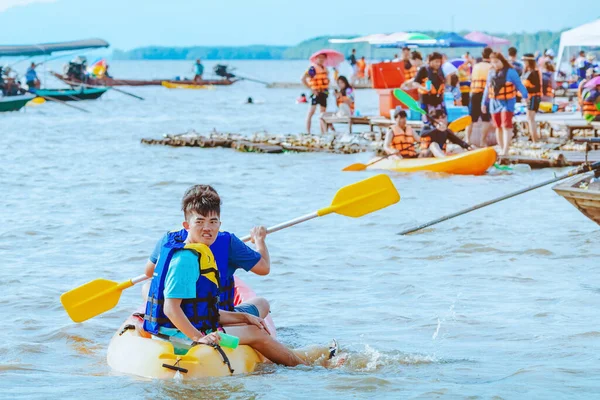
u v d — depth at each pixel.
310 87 50.25
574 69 73.81
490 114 39.94
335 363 13.09
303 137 45.69
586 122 41.56
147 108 85.38
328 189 32.12
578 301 16.59
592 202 21.08
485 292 17.50
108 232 24.41
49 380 12.27
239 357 12.38
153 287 12.50
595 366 12.73
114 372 12.44
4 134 57.53
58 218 26.66
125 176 36.44
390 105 48.12
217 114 76.69
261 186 33.22
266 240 23.09
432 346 14.04
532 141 41.31
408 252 21.34
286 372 12.52
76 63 96.88
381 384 11.94
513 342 14.16
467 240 22.41
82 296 14.12
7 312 16.34
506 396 11.40
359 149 43.44
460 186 31.34
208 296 12.32
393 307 16.55
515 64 42.91
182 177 35.91
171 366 11.95
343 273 19.39
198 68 130.88
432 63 35.59
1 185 34.16
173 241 12.54
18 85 80.38
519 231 23.39
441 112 35.53
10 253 21.78
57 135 56.88
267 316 14.58
